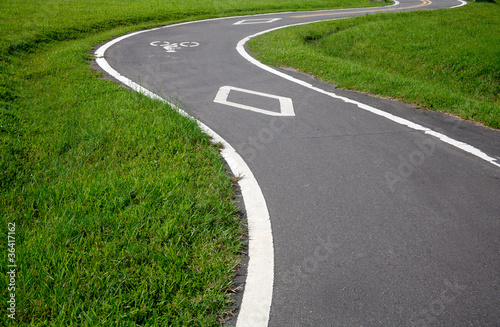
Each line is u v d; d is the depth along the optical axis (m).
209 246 2.66
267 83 7.43
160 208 2.99
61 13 15.54
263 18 18.25
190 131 4.62
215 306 2.20
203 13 18.98
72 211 2.89
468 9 21.42
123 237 2.64
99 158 3.84
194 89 6.91
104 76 7.41
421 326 2.12
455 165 4.11
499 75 9.87
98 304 2.12
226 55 9.97
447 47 12.24
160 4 20.56
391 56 11.89
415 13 19.34
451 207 3.31
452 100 6.28
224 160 4.18
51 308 2.09
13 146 3.86
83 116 4.80
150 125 4.59
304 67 8.65
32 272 2.29
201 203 3.09
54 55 8.77
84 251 2.52
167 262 2.45
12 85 5.96
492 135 4.98
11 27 11.28
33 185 3.29
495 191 3.58
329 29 14.94
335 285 2.42
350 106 6.14
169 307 2.14
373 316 2.19
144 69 8.27
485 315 2.21
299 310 2.23
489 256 2.70
